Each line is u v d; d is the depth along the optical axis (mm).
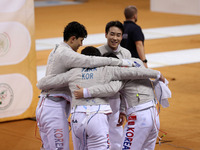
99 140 7512
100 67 7805
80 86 7699
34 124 12742
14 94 12922
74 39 8133
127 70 7770
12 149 10688
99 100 7660
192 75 18891
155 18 40688
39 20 41000
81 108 7602
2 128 12398
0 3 12141
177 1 44094
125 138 8008
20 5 12445
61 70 8039
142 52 12453
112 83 7699
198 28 33656
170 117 13109
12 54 12602
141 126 7902
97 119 7512
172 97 15406
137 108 7969
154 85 8328
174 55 23609
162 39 29047
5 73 12633
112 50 9867
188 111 13734
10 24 12391
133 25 12555
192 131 11805
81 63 7746
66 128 8227
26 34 12719
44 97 8289
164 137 11281
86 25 36500
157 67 20656
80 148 7824
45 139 8508
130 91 8047
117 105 9023
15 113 13055
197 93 15922
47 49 25750
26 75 12984
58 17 42969
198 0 41719
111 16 42375
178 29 33344
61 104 8242
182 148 10477
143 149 8234
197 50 24969
